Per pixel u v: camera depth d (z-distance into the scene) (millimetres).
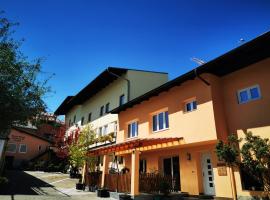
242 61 11250
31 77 8375
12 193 13297
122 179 13211
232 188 10273
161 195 11625
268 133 10055
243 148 9125
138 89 21422
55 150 31828
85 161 17562
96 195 13992
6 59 7543
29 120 8469
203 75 12414
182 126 13141
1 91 7188
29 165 35125
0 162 17641
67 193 14562
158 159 15227
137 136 17062
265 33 9297
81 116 30172
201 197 11789
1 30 7977
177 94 13992
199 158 12969
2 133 7758
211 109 11703
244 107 11195
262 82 10734
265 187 9172
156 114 15852
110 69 21234
